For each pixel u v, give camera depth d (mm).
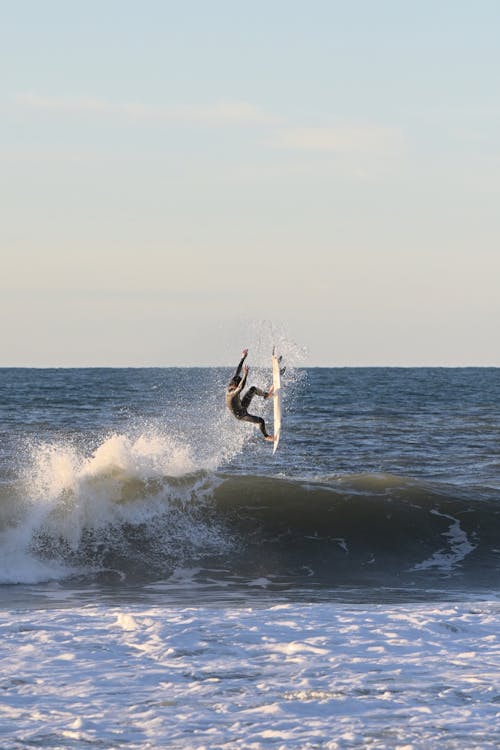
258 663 36125
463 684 32750
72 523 69188
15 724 28391
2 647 38938
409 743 26484
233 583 62375
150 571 65250
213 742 26734
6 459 114938
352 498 79250
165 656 37312
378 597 57906
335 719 28781
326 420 192375
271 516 74938
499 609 48375
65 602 54906
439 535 74875
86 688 32500
